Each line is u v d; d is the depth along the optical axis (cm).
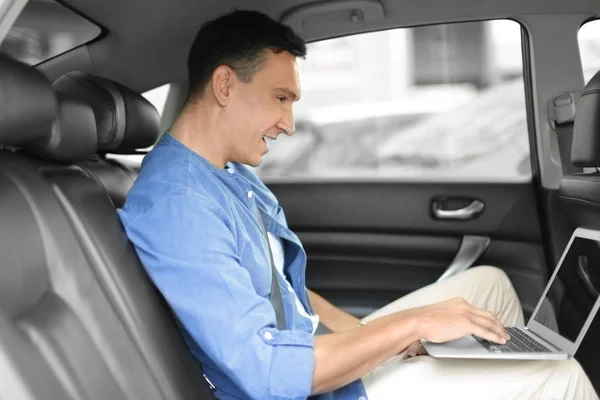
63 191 121
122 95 161
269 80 144
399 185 245
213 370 141
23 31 178
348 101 530
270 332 128
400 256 246
